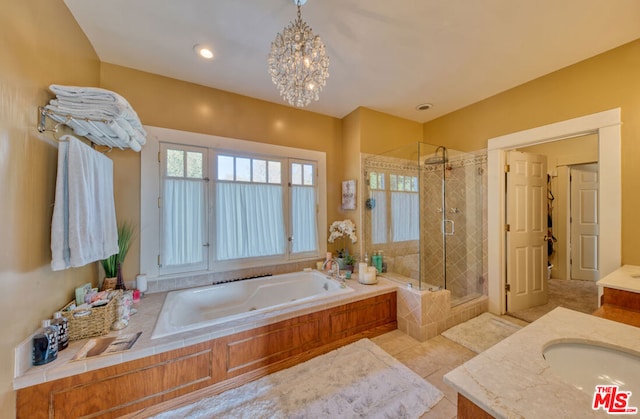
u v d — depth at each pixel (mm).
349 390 1656
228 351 1702
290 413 1472
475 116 2947
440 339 2320
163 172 2340
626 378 854
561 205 4129
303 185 3109
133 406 1425
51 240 1362
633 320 1336
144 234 2248
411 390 1649
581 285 3789
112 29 1779
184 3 1548
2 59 1091
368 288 2459
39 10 1336
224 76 2383
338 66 2234
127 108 1599
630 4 1543
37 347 1252
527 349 854
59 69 1526
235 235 2676
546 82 2363
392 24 1730
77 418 1299
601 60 2043
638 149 1875
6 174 1113
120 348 1435
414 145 2725
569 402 615
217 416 1459
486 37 1865
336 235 3215
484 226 2869
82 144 1481
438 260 2752
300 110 3105
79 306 1581
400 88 2621
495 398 626
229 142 2641
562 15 1645
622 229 1932
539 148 4281
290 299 2754
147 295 2213
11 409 1142
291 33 1607
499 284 2738
